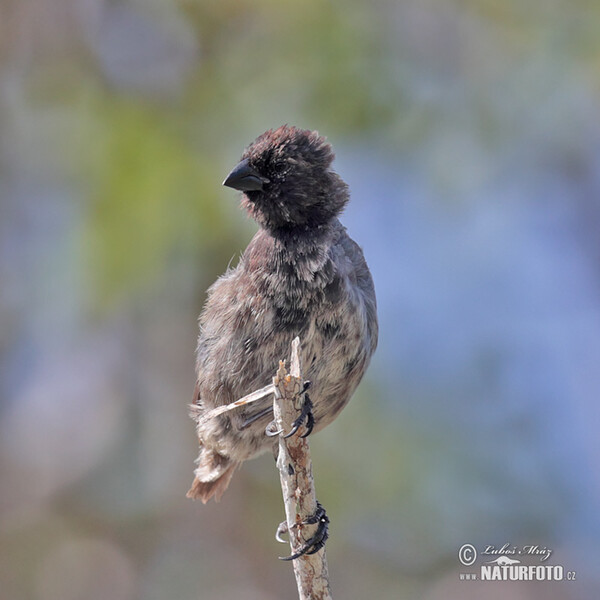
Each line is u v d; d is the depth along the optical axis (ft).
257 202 28.99
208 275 41.32
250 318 27.63
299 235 28.17
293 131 29.40
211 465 31.89
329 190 29.07
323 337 27.50
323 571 24.17
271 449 30.19
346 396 29.32
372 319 28.91
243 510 45.50
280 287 27.40
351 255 28.81
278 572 45.16
